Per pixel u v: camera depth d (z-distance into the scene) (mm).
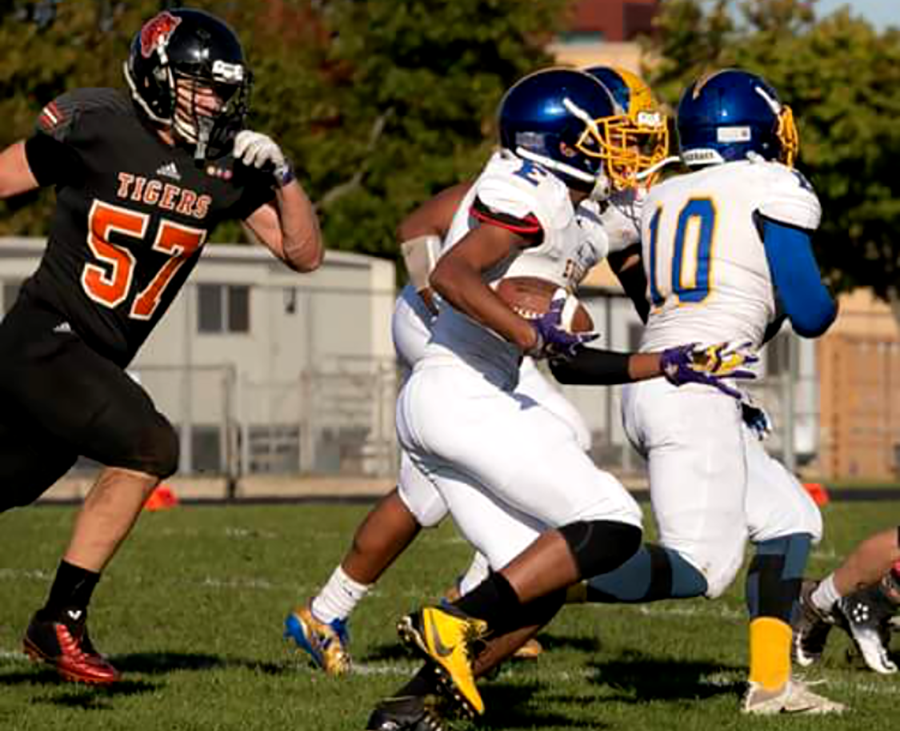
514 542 16906
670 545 18641
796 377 76000
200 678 20969
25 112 86312
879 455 79938
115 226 18703
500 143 17234
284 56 93188
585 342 15820
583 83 17031
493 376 16781
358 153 92625
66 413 18625
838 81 82812
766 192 18938
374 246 91438
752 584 19438
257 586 30297
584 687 20781
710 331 18984
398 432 17359
